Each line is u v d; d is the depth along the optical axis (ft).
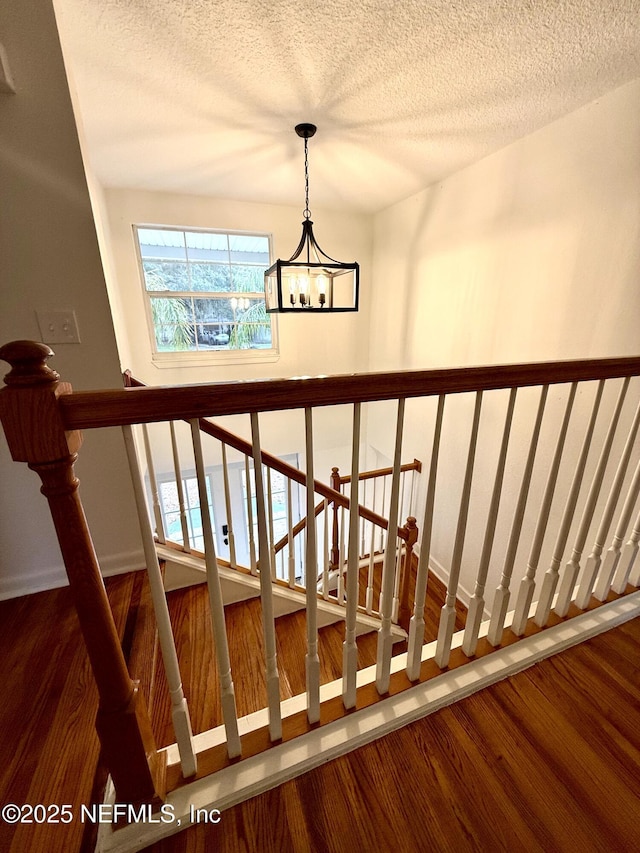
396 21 3.92
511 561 3.41
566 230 5.98
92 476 4.97
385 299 11.60
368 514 6.20
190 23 3.91
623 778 2.72
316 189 9.30
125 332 9.62
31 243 4.00
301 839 2.39
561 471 6.50
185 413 1.83
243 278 11.28
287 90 5.12
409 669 3.27
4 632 4.23
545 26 3.99
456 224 8.37
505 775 2.73
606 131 5.25
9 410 1.56
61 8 3.67
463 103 5.45
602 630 3.93
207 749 2.79
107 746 2.18
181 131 6.22
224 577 5.71
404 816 2.51
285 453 12.97
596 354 5.75
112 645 2.06
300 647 5.79
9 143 3.71
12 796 2.68
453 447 9.19
